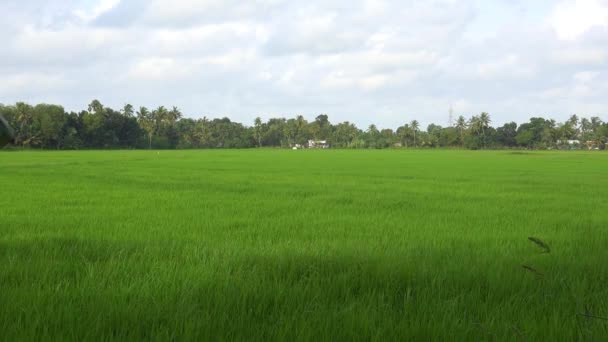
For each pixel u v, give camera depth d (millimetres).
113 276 5238
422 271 5340
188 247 7180
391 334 3469
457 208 13711
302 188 20531
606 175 30859
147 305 4086
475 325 3623
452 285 4883
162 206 13766
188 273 5270
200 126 179250
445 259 6383
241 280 4875
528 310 4117
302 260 5883
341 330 3484
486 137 158500
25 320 3662
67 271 5543
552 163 50562
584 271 5621
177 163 46375
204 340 3307
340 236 8750
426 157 71438
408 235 8828
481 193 18531
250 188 20391
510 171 35562
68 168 36094
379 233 9102
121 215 11703
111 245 7266
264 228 9695
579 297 4340
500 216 11891
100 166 39406
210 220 10867
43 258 6234
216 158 61750
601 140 152375
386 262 5758
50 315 3766
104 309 3945
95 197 16281
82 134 135875
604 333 3418
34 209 12883
